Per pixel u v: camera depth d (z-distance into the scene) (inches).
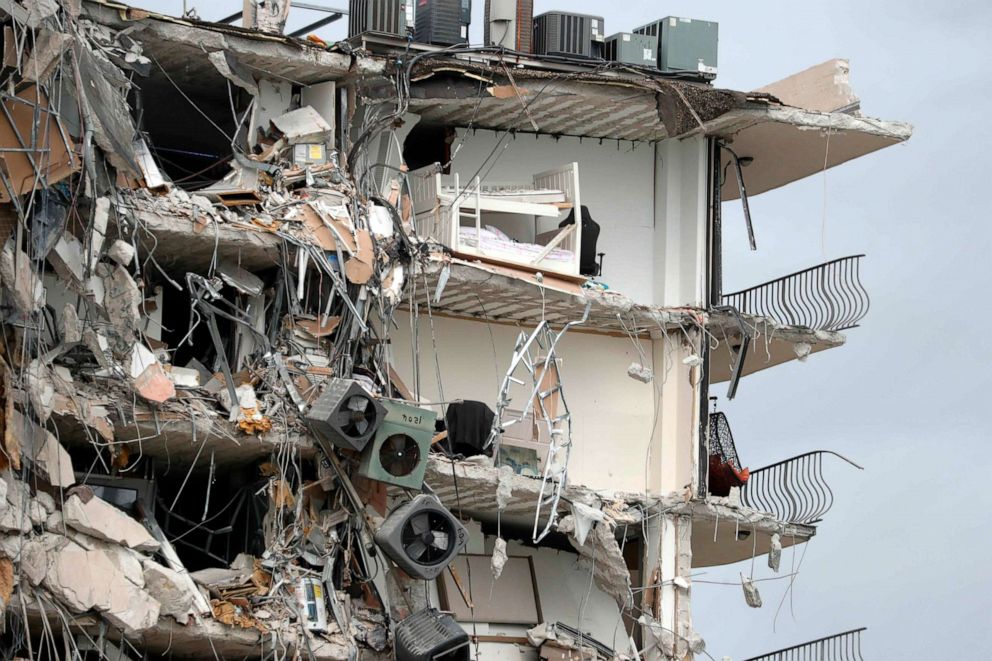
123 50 3129.9
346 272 3201.3
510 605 3452.3
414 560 3107.8
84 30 3078.2
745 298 3823.8
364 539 3203.7
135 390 2997.0
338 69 3302.2
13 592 2792.8
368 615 3211.1
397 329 3440.0
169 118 3435.0
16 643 2795.3
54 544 2851.9
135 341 3031.5
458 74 3393.2
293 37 3267.7
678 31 3671.3
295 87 3336.6
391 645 3186.5
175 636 2972.4
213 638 2992.1
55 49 2807.6
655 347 3639.3
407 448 3154.5
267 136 3297.2
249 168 3245.6
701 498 3558.1
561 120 3572.8
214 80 3309.5
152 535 3026.6
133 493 3036.4
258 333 3179.1
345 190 3270.2
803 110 3639.3
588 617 3513.8
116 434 3029.0
